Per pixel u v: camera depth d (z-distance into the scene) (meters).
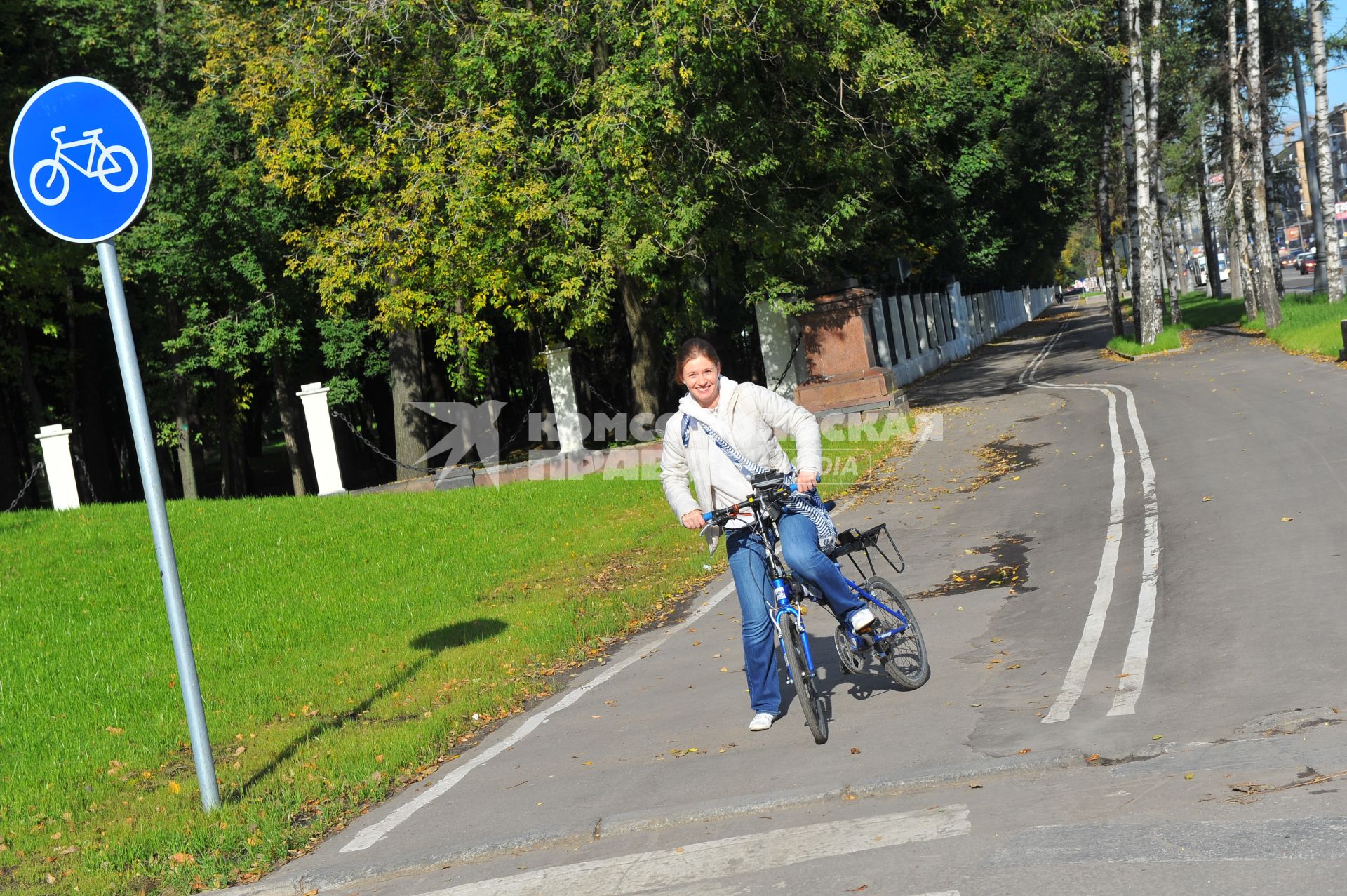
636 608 19.78
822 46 42.06
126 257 51.31
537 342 55.12
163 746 14.64
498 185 38.75
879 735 10.73
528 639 18.08
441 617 21.02
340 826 10.91
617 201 38.75
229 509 34.28
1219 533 17.55
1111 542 18.50
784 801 9.30
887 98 43.62
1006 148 72.44
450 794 11.27
